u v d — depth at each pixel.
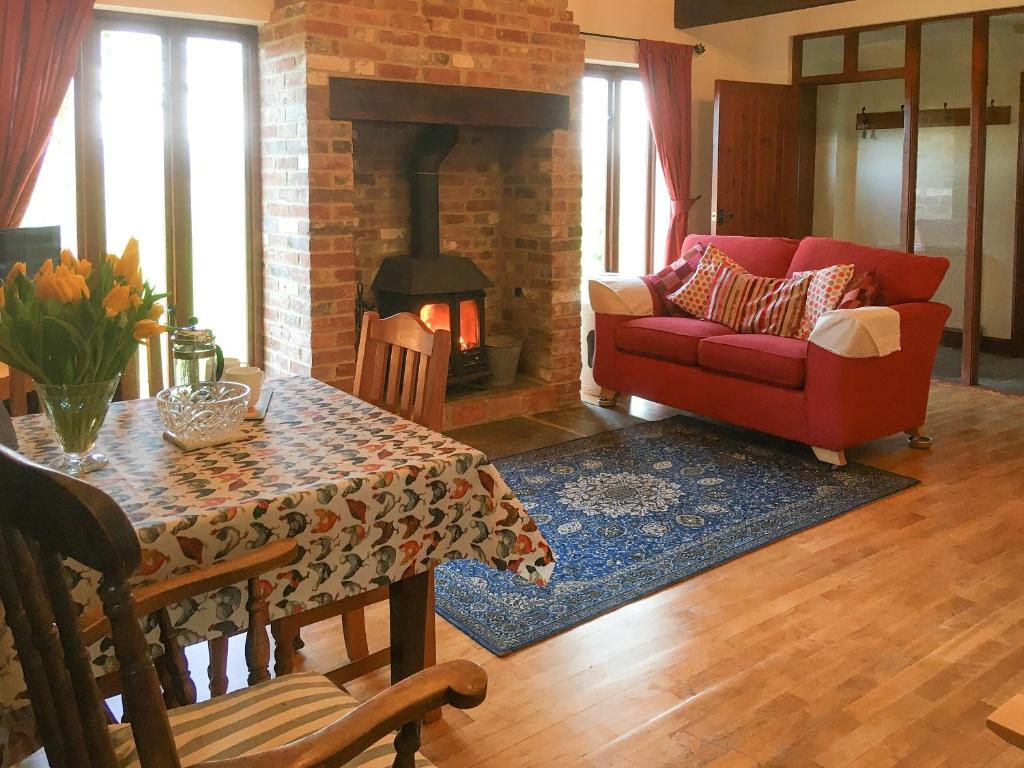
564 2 5.00
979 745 2.19
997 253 6.05
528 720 2.30
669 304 5.22
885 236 6.68
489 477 1.94
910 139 6.16
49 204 4.28
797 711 2.33
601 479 4.04
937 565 3.20
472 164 5.36
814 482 4.02
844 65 6.54
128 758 1.28
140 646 0.94
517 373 5.47
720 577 3.11
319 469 1.82
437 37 4.54
